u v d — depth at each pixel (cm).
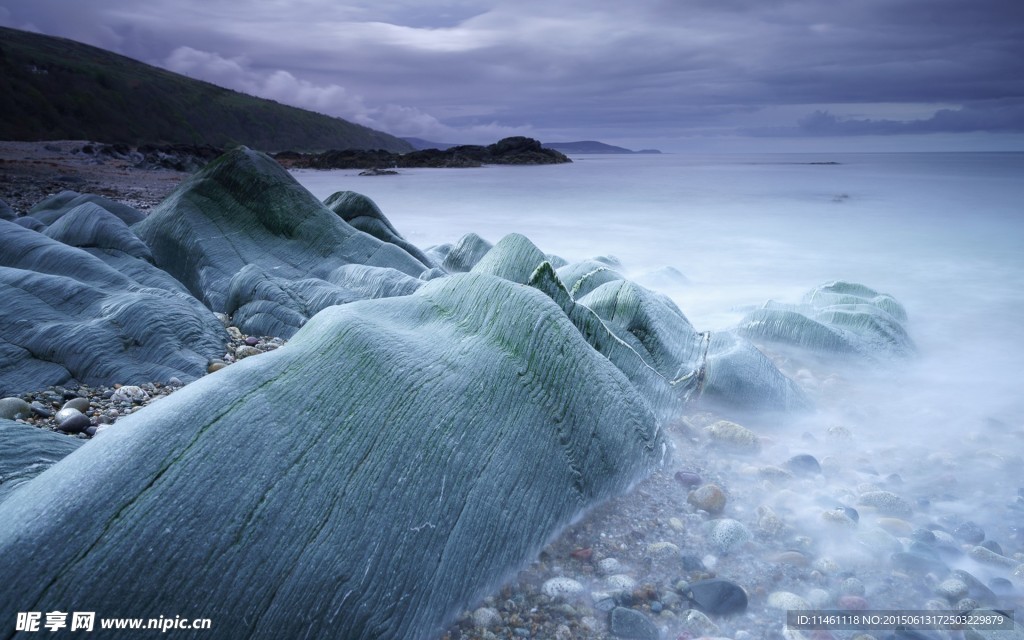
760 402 641
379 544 304
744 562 398
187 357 637
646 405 514
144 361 621
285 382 333
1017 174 5588
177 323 666
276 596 271
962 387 750
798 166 8200
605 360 501
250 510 280
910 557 400
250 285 825
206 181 1005
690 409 643
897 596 372
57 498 258
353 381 350
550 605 347
